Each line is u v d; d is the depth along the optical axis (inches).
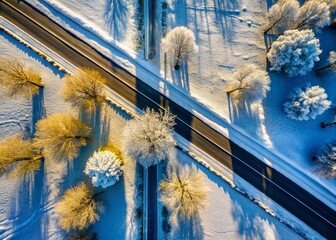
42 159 1547.7
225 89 1642.5
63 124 1401.3
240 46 1684.3
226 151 1596.9
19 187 1542.8
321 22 1546.5
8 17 1649.9
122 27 1670.8
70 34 1651.1
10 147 1395.2
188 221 1526.8
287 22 1587.1
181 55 1552.7
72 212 1371.8
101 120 1579.7
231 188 1567.4
